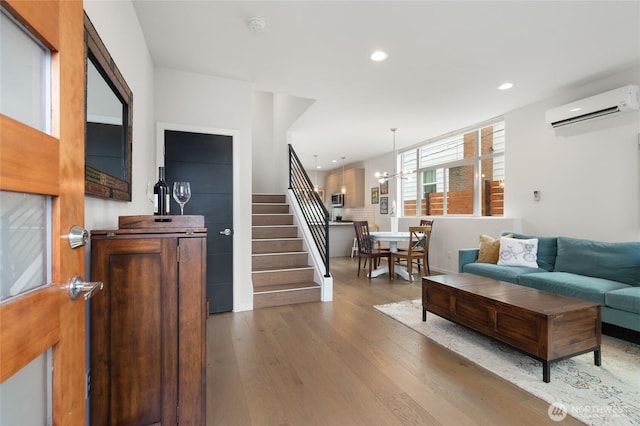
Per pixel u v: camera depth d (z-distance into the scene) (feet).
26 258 2.46
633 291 8.83
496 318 8.18
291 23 8.40
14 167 2.13
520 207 14.85
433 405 6.23
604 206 11.75
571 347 7.29
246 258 12.32
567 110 12.35
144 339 4.50
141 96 8.64
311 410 6.08
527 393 6.63
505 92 13.07
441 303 10.14
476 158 18.10
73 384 2.88
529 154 14.46
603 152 11.78
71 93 2.91
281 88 12.80
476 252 14.70
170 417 4.60
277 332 9.98
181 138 11.30
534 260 12.69
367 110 15.43
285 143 19.67
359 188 29.96
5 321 2.05
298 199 17.98
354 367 7.75
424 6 7.68
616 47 9.55
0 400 2.19
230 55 10.14
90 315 4.37
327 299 13.47
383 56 10.16
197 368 4.72
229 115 11.93
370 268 18.02
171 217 5.53
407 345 9.02
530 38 9.08
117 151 5.98
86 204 4.63
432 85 12.42
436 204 21.13
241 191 12.20
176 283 4.64
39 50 2.60
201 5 7.64
